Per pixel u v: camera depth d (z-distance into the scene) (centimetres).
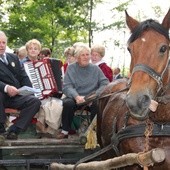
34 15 2103
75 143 634
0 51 689
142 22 459
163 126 464
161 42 441
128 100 424
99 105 641
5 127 676
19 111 667
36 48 753
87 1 2083
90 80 700
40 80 700
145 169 420
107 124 570
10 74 691
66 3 2075
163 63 442
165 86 459
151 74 433
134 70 436
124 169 492
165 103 462
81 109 683
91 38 2123
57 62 711
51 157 655
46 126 692
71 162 614
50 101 691
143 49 440
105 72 791
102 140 602
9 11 2158
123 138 482
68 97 680
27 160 599
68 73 700
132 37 454
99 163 470
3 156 640
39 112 687
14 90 651
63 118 674
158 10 1766
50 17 2131
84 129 685
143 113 427
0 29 2100
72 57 866
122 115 518
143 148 465
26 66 705
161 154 402
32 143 621
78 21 2117
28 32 2111
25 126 645
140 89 425
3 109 647
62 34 2252
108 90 637
